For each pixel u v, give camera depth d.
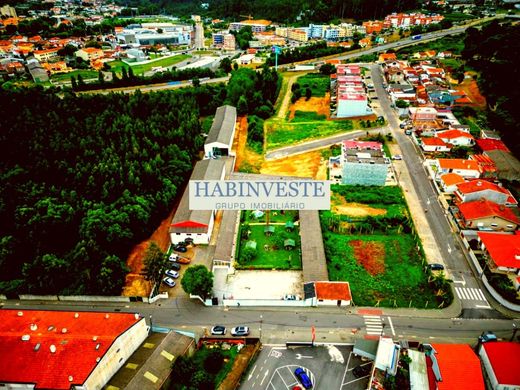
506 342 78.62
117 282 96.62
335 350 81.81
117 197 123.94
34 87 169.12
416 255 106.56
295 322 89.06
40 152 134.50
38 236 110.31
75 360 69.94
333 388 73.81
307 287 96.06
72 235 113.81
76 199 119.75
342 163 144.75
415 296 94.75
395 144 166.00
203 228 113.06
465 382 69.81
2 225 114.62
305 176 145.62
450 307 91.69
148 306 94.88
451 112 187.88
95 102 173.75
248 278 101.44
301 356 80.56
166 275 102.69
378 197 130.12
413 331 86.19
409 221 118.25
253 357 80.38
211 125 188.50
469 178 136.25
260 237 115.69
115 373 74.25
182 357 75.69
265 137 180.00
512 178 135.62
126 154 138.12
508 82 187.12
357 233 115.81
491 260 101.19
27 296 97.44
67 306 95.50
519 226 112.06
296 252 109.81
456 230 116.06
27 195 120.81
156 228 121.69
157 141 155.75
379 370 75.75
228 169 148.62
